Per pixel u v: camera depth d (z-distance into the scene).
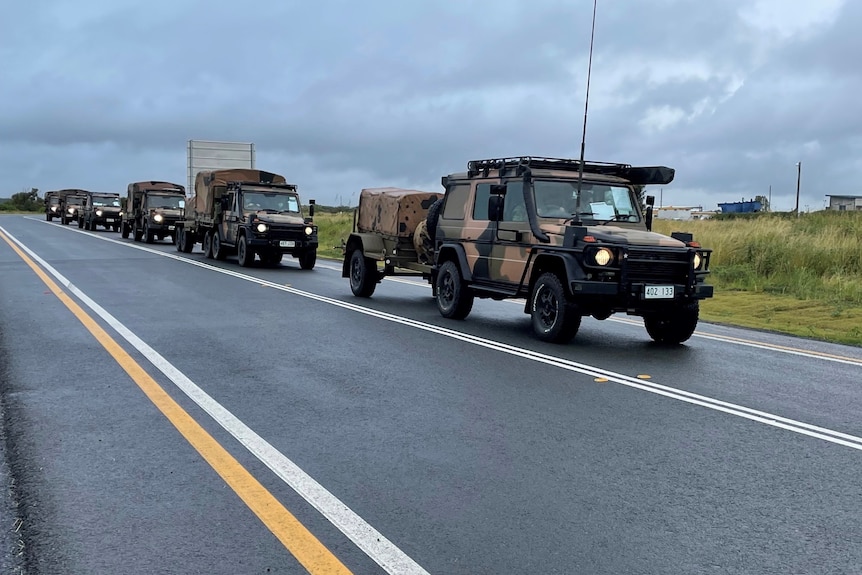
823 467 5.28
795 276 17.94
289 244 22.08
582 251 9.63
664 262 9.67
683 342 10.55
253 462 5.25
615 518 4.38
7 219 67.50
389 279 20.16
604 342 10.44
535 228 10.45
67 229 47.78
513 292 10.96
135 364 8.36
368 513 4.41
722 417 6.55
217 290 15.92
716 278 18.89
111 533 4.12
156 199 35.00
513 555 3.90
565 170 11.30
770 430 6.17
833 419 6.52
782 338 11.16
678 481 4.98
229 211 23.86
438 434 5.96
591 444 5.75
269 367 8.34
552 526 4.26
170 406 6.64
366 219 15.74
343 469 5.14
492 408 6.76
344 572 3.70
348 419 6.34
